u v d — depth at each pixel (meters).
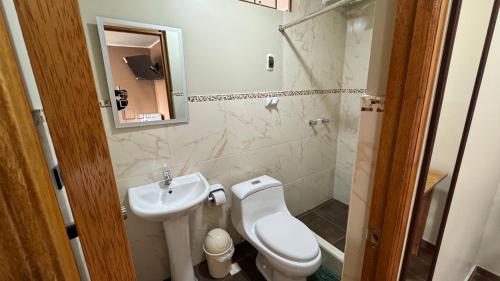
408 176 0.56
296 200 2.39
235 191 1.76
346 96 2.37
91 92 0.32
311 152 2.36
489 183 1.35
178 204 1.40
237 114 1.77
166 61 1.41
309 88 2.14
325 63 2.18
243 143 1.86
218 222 1.90
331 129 2.45
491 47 0.89
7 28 0.30
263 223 1.68
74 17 0.29
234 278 1.76
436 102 0.54
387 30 0.55
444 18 0.47
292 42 1.91
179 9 1.39
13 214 0.28
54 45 0.29
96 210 0.36
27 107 0.29
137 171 1.46
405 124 0.53
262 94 1.86
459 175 0.93
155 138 1.47
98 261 0.38
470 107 0.81
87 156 0.33
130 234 1.52
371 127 0.62
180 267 1.59
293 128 2.13
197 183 1.58
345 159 2.53
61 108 0.30
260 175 2.03
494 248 1.60
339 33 2.20
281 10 1.80
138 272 1.61
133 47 1.30
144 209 1.27
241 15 1.62
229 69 1.65
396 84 0.53
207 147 1.69
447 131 0.82
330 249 1.94
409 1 0.47
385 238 0.63
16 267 0.29
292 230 1.60
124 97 1.33
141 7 1.29
